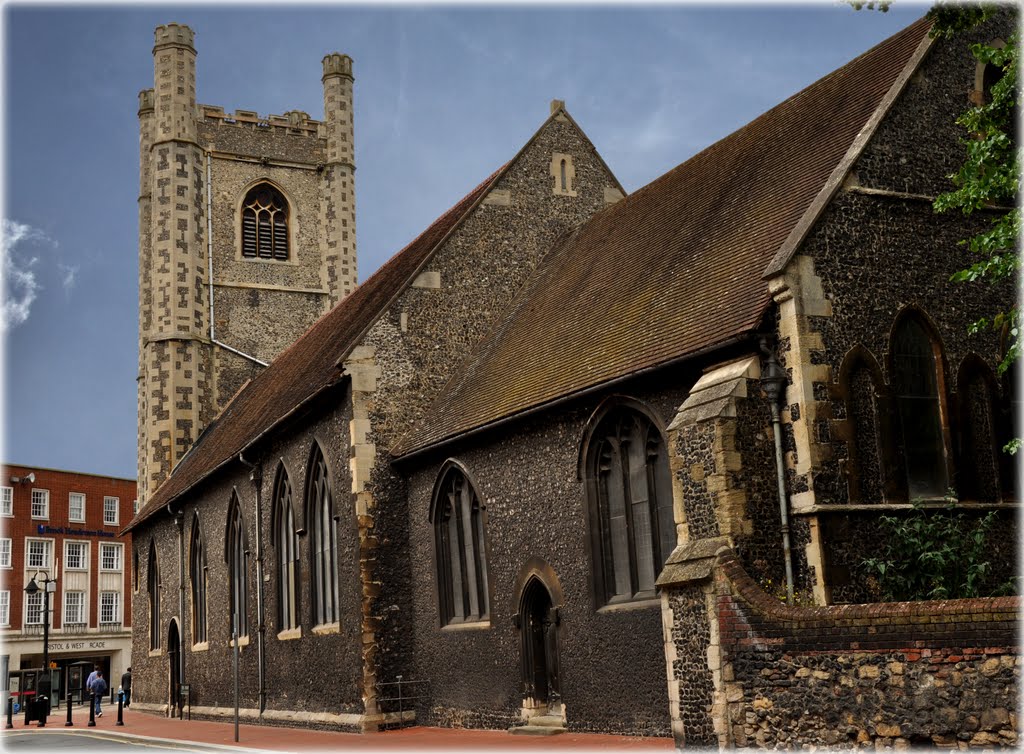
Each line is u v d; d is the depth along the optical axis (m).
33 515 67.38
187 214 42.94
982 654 12.00
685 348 17.20
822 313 16.39
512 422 21.11
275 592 28.58
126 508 73.44
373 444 24.61
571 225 28.69
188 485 34.56
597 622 18.83
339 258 45.94
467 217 27.11
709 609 15.02
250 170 45.22
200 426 41.56
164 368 41.47
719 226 20.17
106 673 70.00
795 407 16.00
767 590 15.55
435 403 25.36
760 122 23.14
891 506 16.06
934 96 18.25
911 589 15.24
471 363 25.67
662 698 17.31
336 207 46.34
